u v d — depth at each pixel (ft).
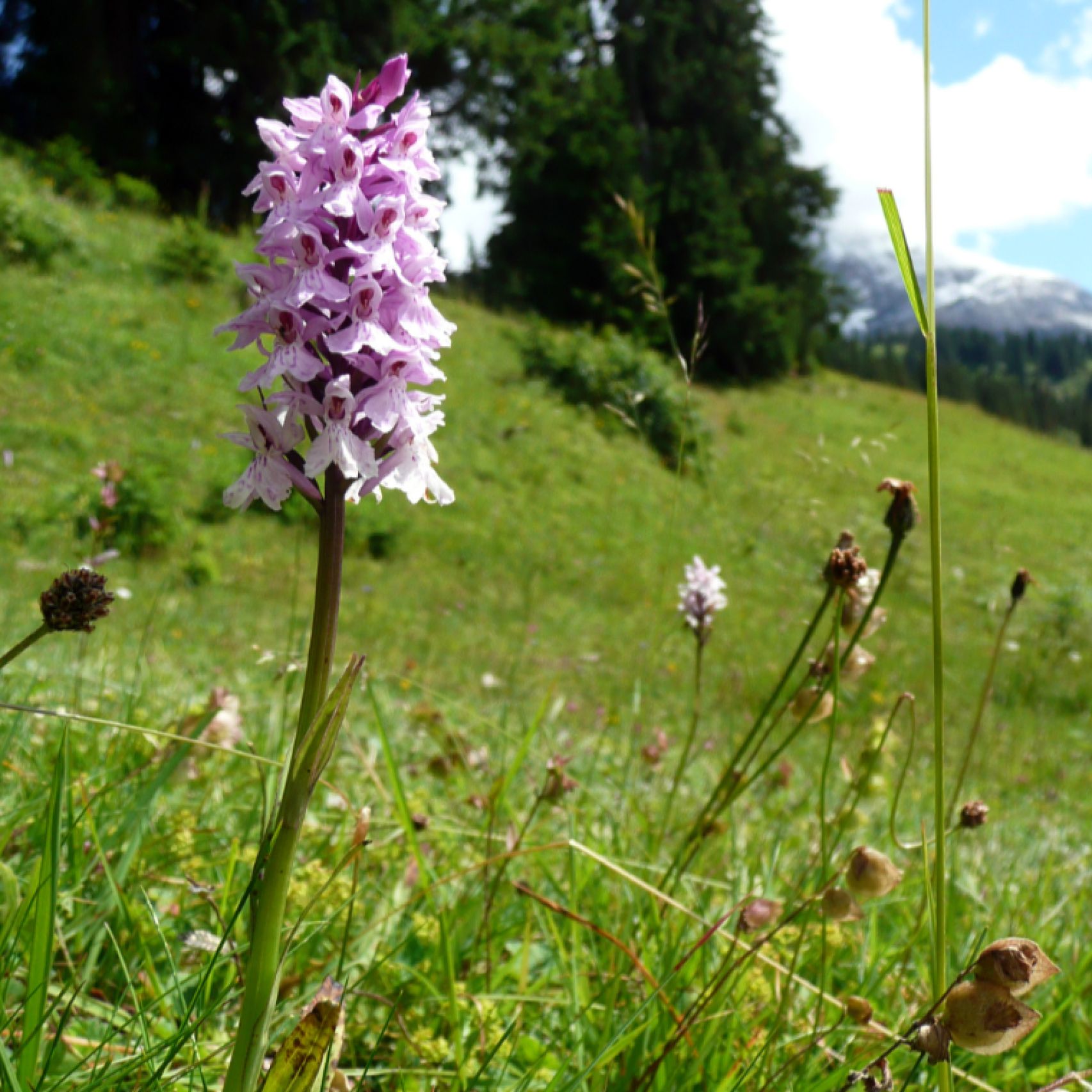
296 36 104.88
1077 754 32.76
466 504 59.16
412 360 4.29
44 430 45.65
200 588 36.76
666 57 160.86
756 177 160.15
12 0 109.09
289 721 15.12
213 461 50.24
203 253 73.05
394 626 38.19
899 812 18.79
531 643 40.32
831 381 162.71
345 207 4.23
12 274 62.13
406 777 13.30
